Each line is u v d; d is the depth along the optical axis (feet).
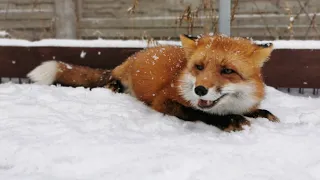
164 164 3.28
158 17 6.70
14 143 3.50
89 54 5.32
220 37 4.06
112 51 5.30
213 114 4.11
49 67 4.98
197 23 6.25
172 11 6.65
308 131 3.79
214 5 6.20
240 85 3.90
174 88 4.15
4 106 4.13
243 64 3.90
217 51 3.89
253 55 3.95
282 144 3.55
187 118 4.11
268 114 4.18
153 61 4.41
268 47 3.94
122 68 4.84
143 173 3.21
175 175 3.21
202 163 3.30
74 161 3.32
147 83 4.40
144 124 3.90
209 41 4.00
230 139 3.66
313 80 5.04
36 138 3.58
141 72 4.47
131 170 3.24
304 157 3.41
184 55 4.30
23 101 4.27
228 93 3.92
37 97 4.42
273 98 4.74
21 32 7.13
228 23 5.06
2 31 6.91
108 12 6.89
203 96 3.78
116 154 3.39
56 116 3.96
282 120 4.21
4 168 3.33
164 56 4.38
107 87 4.86
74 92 4.65
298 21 6.34
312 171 3.27
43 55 5.35
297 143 3.56
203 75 3.83
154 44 5.25
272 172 3.24
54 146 3.47
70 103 4.25
